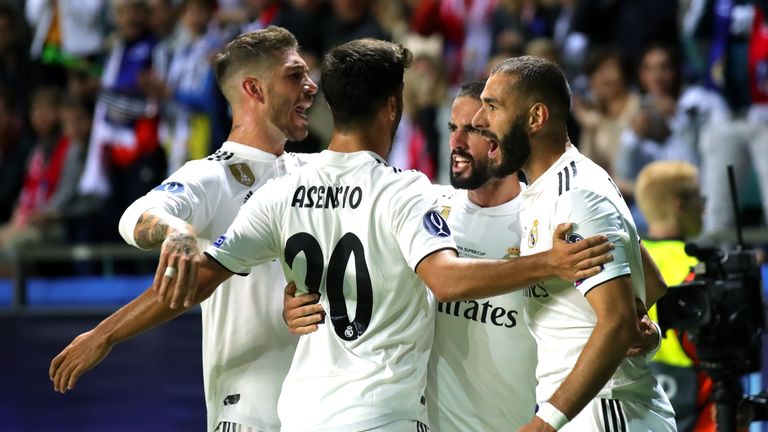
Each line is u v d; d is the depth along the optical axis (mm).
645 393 11508
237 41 13312
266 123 13227
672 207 16312
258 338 12891
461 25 29266
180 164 26250
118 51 27047
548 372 11398
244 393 12828
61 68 30781
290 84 13172
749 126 23672
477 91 12516
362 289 11297
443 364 12602
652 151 23828
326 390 11219
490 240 12633
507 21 28312
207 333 13195
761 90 24234
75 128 27391
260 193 11859
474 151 12430
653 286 12367
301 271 11531
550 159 11422
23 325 22906
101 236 26312
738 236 13531
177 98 26391
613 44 26734
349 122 11562
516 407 12508
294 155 13781
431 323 11969
